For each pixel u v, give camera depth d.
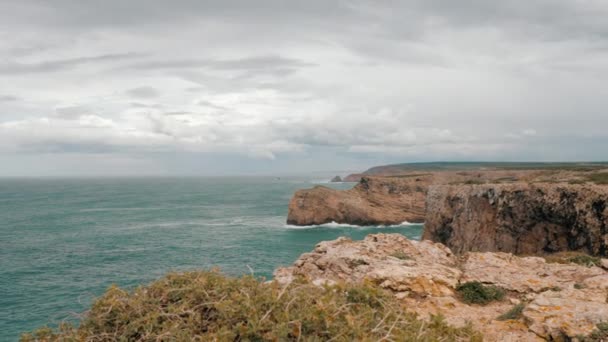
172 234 74.94
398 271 13.50
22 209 121.88
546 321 9.01
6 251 59.84
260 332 4.25
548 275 14.90
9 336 30.31
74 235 73.75
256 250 60.94
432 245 19.98
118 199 164.75
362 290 5.88
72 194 199.12
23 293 39.97
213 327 4.48
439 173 116.56
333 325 4.41
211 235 74.44
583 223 41.84
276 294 5.09
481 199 55.75
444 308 11.38
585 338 7.95
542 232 47.28
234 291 5.04
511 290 13.01
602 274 14.47
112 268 49.47
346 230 84.94
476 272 14.98
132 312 4.71
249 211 116.38
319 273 16.50
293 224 87.81
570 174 69.56
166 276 5.53
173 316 4.63
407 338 4.40
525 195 49.50
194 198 171.25
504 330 9.34
